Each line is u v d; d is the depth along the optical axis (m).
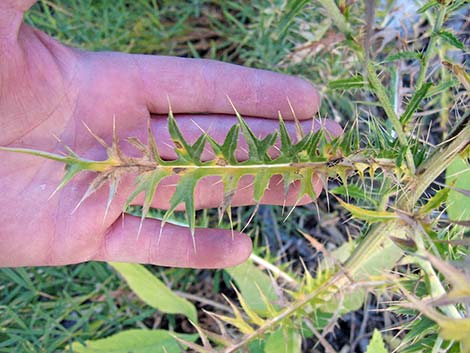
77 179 0.16
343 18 0.11
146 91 0.18
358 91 0.24
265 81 0.18
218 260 0.17
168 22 0.27
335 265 0.16
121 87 0.17
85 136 0.17
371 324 0.23
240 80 0.18
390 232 0.14
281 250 0.24
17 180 0.16
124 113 0.17
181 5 0.27
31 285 0.22
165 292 0.21
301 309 0.16
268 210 0.25
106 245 0.17
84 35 0.26
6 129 0.16
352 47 0.11
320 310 0.18
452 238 0.14
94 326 0.22
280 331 0.17
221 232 0.17
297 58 0.19
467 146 0.12
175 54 0.27
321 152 0.12
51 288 0.23
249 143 0.12
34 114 0.16
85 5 0.26
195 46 0.27
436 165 0.12
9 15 0.14
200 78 0.18
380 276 0.15
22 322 0.21
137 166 0.11
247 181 0.16
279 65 0.23
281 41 0.24
